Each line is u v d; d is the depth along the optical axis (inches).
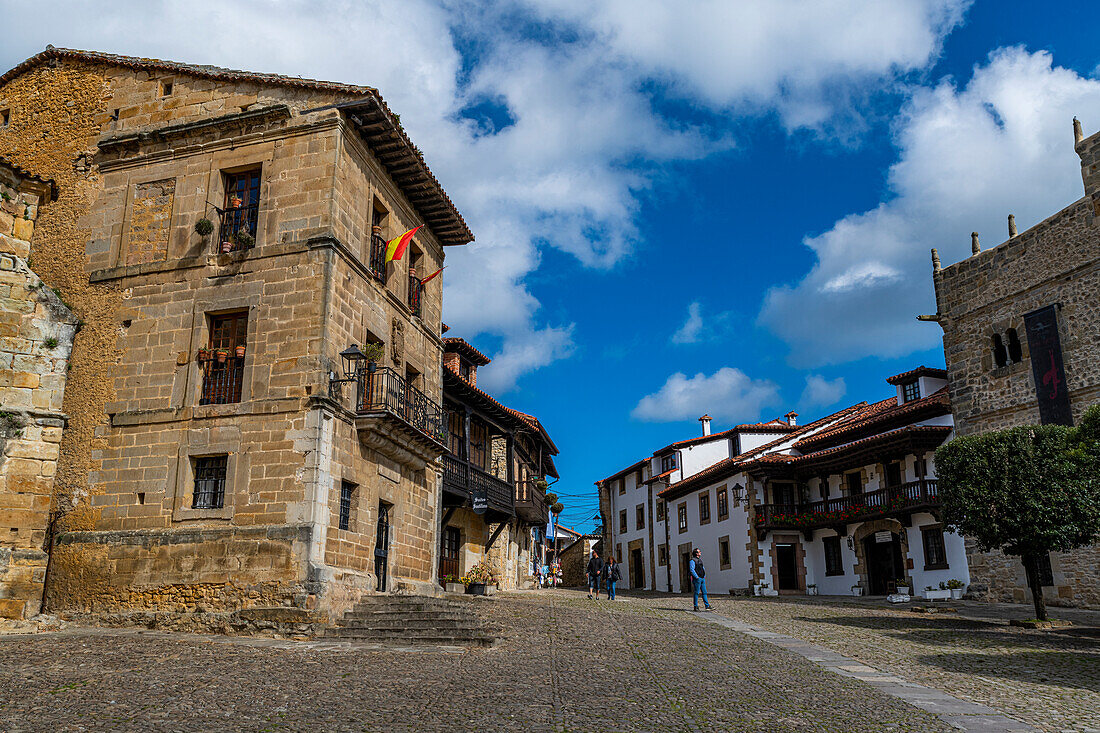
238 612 569.0
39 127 751.7
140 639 512.4
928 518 1122.7
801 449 1444.4
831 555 1334.9
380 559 703.1
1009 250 910.4
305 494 585.9
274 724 287.0
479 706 322.3
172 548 598.5
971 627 676.1
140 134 703.7
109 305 676.7
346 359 644.1
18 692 332.5
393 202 778.2
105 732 272.5
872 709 333.4
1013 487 647.1
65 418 650.2
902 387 1316.4
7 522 615.8
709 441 1782.7
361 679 379.9
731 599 1167.0
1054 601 836.6
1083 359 816.3
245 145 684.1
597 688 368.8
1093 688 396.8
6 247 692.7
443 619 564.1
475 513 1125.7
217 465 621.6
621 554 2122.3
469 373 1190.3
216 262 659.4
